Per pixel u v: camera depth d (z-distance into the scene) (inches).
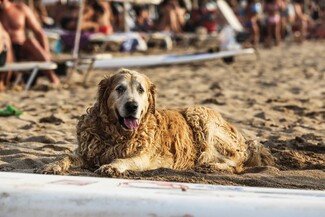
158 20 1405.0
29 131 402.9
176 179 263.6
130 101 270.8
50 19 1301.7
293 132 406.6
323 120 463.8
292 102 549.0
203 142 301.9
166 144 290.5
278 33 1366.9
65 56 1019.3
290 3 1558.8
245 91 633.0
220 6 1285.7
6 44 612.1
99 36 1091.3
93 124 283.0
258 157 311.9
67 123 435.8
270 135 396.5
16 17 666.8
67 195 183.8
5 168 287.4
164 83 699.4
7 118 452.8
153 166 282.7
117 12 1307.8
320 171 294.7
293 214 178.2
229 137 310.3
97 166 282.4
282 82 704.4
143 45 1179.9
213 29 1360.7
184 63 926.4
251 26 1326.3
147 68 875.4
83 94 607.2
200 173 276.4
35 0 1257.4
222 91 629.3
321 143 360.5
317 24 1649.9
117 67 839.1
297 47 1326.3
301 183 269.4
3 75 634.2
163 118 293.6
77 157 280.7
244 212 178.4
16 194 185.2
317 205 179.5
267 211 178.4
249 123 444.8
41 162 298.7
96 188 189.2
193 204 179.5
